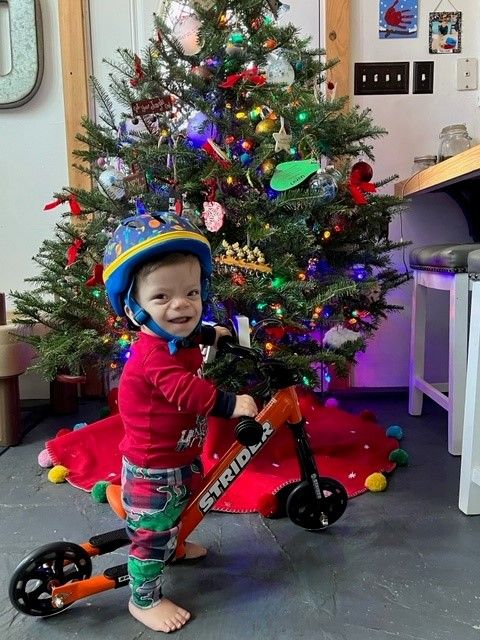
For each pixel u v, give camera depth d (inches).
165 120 58.1
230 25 58.4
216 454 57.5
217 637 34.4
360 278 64.3
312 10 79.4
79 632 35.2
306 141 56.7
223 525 47.8
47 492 54.6
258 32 57.7
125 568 37.5
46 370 60.1
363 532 46.1
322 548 43.9
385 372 85.5
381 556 42.6
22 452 65.2
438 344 84.3
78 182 81.3
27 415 78.2
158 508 35.9
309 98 59.1
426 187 68.6
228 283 53.2
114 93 63.3
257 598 37.9
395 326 84.4
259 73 57.8
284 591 38.6
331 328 62.0
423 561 41.8
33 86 78.9
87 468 58.5
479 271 46.4
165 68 58.8
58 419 76.6
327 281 59.8
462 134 74.3
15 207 82.7
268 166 55.6
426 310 81.7
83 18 78.8
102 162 62.9
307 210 55.2
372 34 79.1
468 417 48.2
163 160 58.5
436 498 51.9
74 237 62.6
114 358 63.5
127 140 61.9
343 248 61.4
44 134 81.4
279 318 53.7
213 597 38.2
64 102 80.4
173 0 60.5
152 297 34.7
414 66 79.7
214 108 57.6
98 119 80.8
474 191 77.6
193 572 41.1
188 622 35.7
